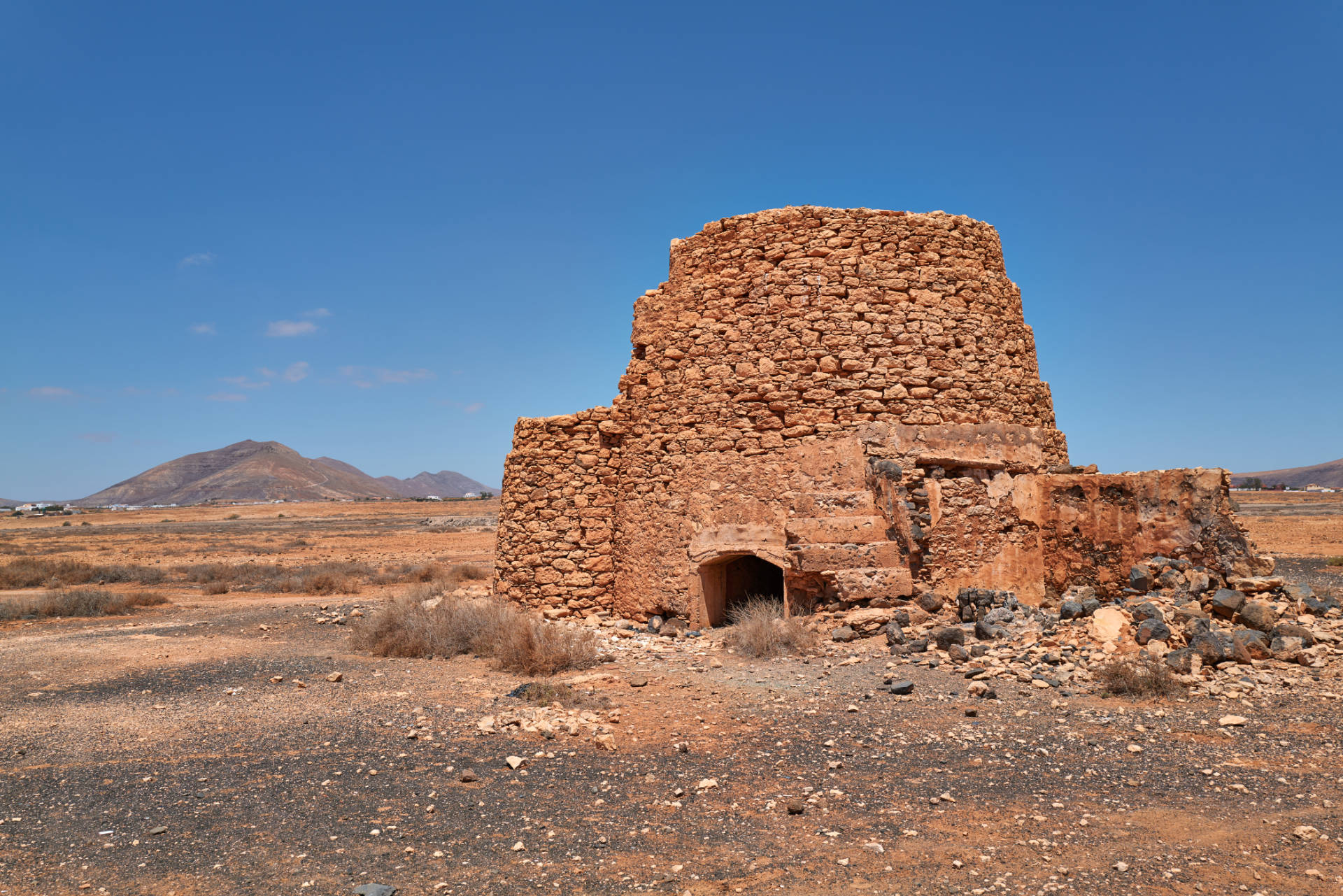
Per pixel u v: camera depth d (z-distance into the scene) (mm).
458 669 11422
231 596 24312
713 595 14953
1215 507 12461
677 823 5762
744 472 14391
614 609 16094
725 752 7336
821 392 14117
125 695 9992
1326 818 5516
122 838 5613
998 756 7008
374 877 4992
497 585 16969
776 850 5293
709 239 15641
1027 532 14430
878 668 10414
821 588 13219
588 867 5098
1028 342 16438
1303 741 7051
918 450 13711
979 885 4766
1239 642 9375
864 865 5047
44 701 9703
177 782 6742
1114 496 13641
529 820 5848
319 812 6051
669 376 15719
